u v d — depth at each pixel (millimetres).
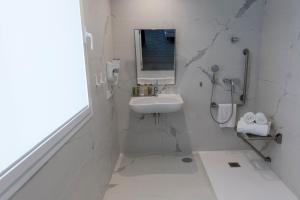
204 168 2547
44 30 1097
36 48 1019
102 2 2146
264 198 2008
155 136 2906
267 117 2502
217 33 2600
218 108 2740
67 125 1274
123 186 2250
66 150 1258
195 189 2174
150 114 2834
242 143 2922
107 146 2260
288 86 2109
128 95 2773
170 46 2611
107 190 2186
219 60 2668
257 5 2527
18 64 885
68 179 1282
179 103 2354
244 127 2363
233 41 2607
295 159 2027
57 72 1228
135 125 2871
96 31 1919
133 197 2078
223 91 2754
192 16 2562
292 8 2031
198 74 2709
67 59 1368
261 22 2568
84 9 1614
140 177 2406
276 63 2305
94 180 1792
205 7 2539
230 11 2545
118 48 2643
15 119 855
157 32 2574
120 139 2912
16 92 866
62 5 1311
